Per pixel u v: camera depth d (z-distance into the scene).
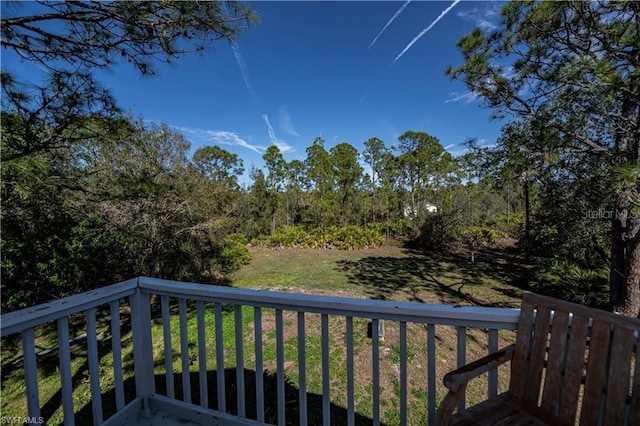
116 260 4.43
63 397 1.28
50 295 3.61
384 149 18.33
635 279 3.82
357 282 7.56
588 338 1.12
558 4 3.00
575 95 3.38
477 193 12.73
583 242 5.36
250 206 16.33
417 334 4.17
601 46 2.94
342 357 3.56
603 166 3.87
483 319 1.25
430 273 8.48
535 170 3.92
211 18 1.87
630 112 3.48
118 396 1.55
